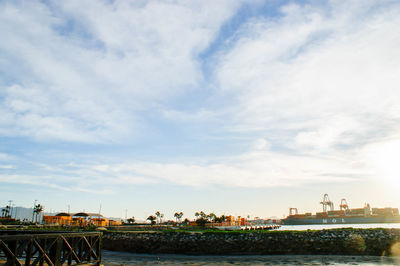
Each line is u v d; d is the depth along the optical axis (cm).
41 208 11488
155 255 3734
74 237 1590
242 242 3853
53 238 1417
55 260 1425
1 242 1121
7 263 1159
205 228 8556
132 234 4506
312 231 4016
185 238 4103
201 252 3828
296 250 3666
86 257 1738
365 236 3712
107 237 4562
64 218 9156
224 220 12331
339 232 3847
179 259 3356
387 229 3862
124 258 3438
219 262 3095
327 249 3609
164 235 4281
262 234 3975
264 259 3262
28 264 1259
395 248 3478
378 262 2995
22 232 2062
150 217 10825
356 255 3466
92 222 8612
